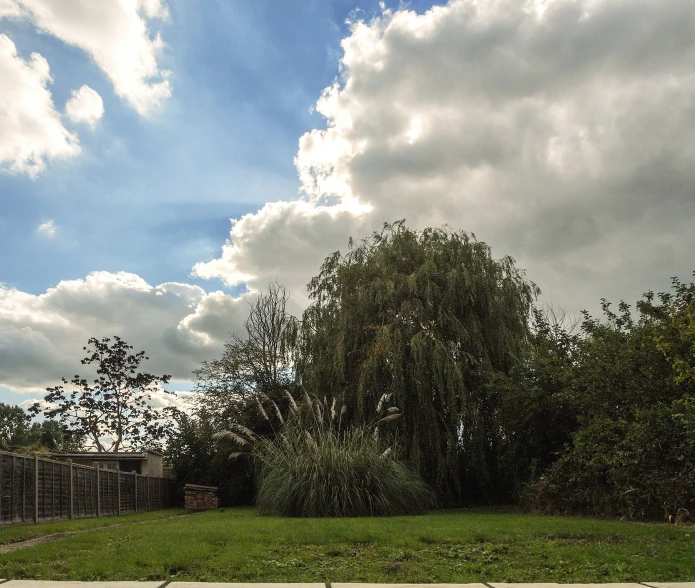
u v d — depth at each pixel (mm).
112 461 28547
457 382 19922
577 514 15141
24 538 10539
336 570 6504
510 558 7262
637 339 16203
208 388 30703
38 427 50375
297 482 15211
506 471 19906
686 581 5871
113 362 43219
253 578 6008
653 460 13258
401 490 15680
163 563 6547
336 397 20844
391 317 21391
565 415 18312
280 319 31547
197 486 24516
